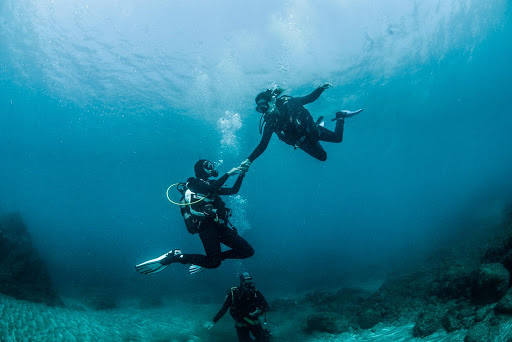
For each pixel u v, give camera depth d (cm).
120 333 942
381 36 1775
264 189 8200
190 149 3481
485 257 727
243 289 556
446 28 1948
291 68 1830
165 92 2023
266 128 351
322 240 3719
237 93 2020
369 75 2195
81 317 1014
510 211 1193
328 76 1997
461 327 514
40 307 958
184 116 2394
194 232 338
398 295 871
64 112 2555
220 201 346
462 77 3097
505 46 2670
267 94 347
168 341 907
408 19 1714
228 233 344
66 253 2692
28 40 1677
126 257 2998
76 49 1673
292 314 1101
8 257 1180
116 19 1480
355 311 939
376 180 8231
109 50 1659
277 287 1767
